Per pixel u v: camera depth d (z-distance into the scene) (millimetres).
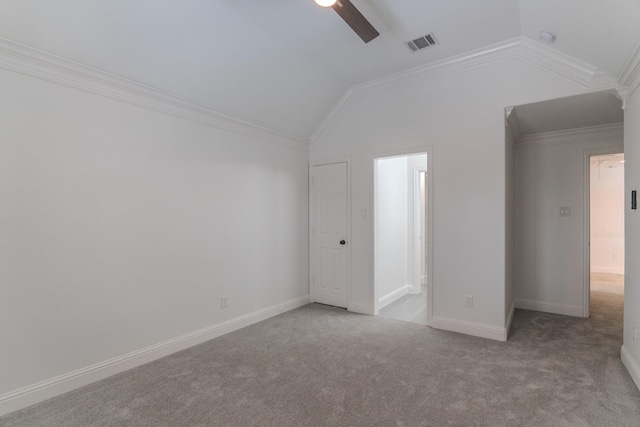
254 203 3719
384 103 3797
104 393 2217
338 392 2201
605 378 2346
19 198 2072
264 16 2562
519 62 2984
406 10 2500
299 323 3629
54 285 2213
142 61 2494
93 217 2414
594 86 2684
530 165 4141
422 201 5742
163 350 2812
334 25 2703
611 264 6539
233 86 3123
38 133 2148
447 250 3365
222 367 2584
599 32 2152
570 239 3910
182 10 2311
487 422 1874
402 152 3662
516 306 4238
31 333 2109
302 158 4406
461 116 3283
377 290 3996
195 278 3100
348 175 4098
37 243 2143
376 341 3088
